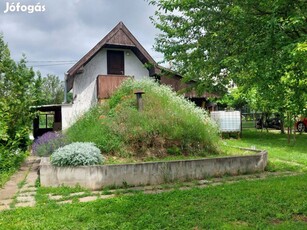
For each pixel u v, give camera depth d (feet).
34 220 15.97
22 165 34.27
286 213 16.35
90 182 23.29
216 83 27.30
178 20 29.22
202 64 22.57
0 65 35.40
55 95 146.10
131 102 36.01
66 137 34.42
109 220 15.62
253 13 17.57
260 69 17.19
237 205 17.78
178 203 18.28
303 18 15.56
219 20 19.19
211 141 32.63
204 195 19.95
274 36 15.87
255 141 53.67
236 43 18.93
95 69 61.16
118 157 28.30
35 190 22.94
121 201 18.90
